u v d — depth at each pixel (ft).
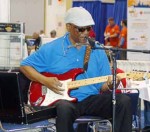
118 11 38.04
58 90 9.41
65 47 9.91
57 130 8.53
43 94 9.51
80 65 9.86
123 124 8.93
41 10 39.47
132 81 11.63
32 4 39.58
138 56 19.86
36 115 8.45
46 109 8.66
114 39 33.37
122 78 10.11
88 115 9.46
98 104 9.30
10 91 8.13
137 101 11.34
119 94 9.26
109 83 9.45
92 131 9.77
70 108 8.59
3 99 8.27
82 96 9.53
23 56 14.60
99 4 38.47
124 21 29.35
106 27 34.96
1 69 13.73
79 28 9.49
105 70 9.98
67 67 9.75
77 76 9.68
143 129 13.28
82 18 9.48
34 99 9.51
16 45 14.52
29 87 9.70
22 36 14.56
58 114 8.52
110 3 38.55
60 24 38.55
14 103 8.20
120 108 8.93
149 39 22.04
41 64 9.86
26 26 39.65
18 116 8.27
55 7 38.73
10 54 14.49
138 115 11.88
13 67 14.30
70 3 38.42
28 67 9.80
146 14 21.90
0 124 8.61
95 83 9.64
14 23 14.49
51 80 9.41
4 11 17.16
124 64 16.92
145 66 16.94
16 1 39.37
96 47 8.74
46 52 9.88
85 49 9.96
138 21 21.99
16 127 10.64
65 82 9.52
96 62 9.96
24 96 9.80
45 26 39.40
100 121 9.23
